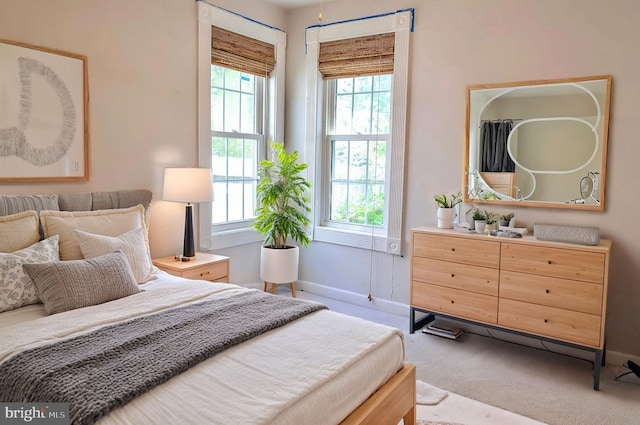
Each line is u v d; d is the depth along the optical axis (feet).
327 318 6.97
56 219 8.27
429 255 10.99
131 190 10.41
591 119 9.81
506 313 9.92
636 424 7.55
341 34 13.53
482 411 7.89
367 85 13.58
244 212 14.20
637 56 9.29
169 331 5.94
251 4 13.41
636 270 9.57
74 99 9.33
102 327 6.14
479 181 11.31
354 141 13.96
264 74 14.23
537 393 8.57
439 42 11.75
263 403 4.46
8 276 7.00
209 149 12.44
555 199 10.37
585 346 8.93
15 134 8.45
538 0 10.30
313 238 14.61
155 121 11.02
